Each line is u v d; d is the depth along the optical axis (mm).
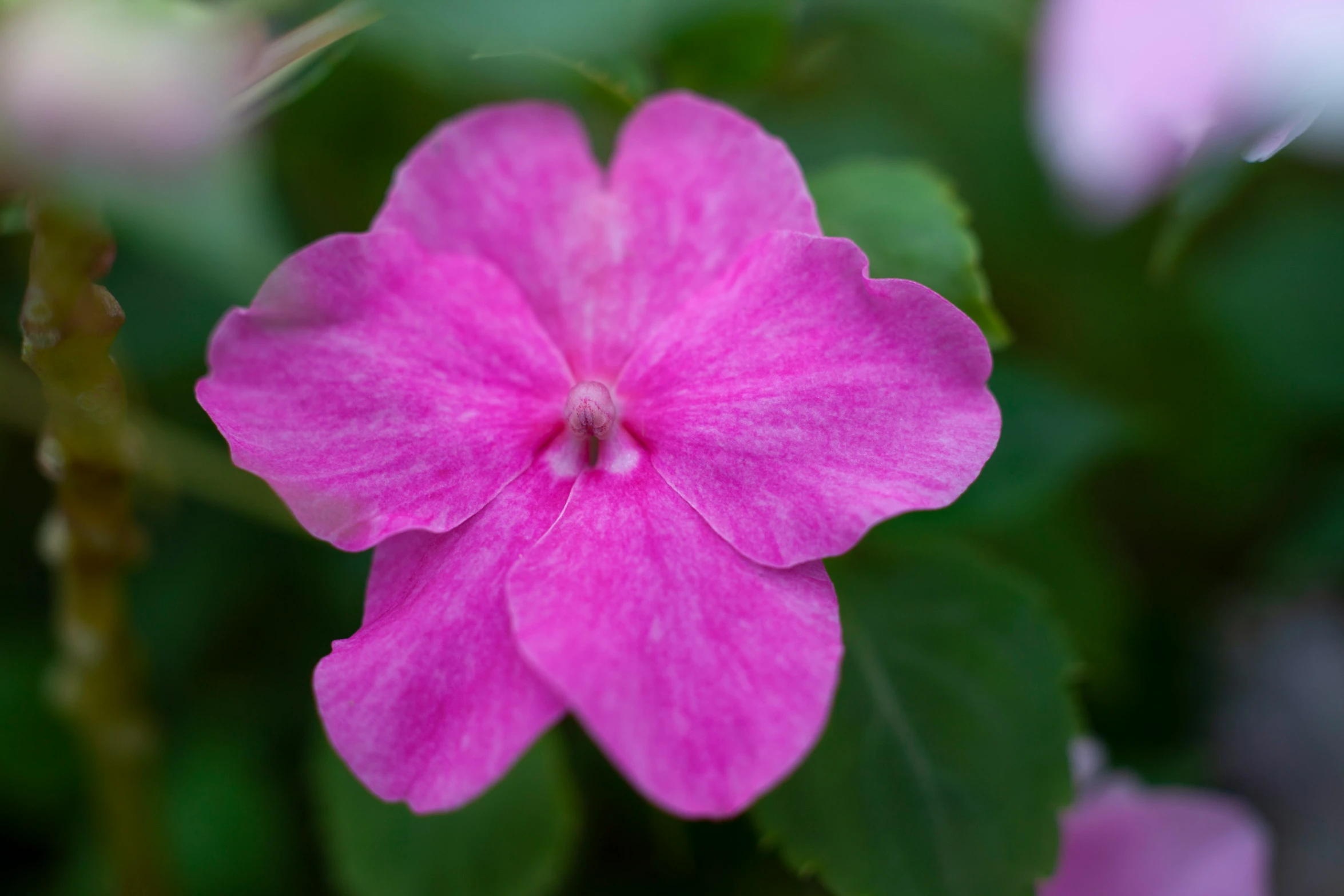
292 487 161
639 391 166
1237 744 249
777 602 158
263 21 161
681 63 186
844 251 161
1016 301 247
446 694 158
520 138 170
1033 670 177
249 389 162
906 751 176
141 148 146
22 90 144
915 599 180
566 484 165
